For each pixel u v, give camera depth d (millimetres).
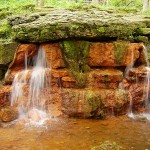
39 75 2852
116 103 2838
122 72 3018
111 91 2867
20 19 3148
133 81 3004
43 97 2854
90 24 2896
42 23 2865
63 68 2920
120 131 2510
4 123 2613
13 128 2531
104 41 3020
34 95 2834
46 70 2871
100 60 2977
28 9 3736
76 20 2887
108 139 2330
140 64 3168
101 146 2119
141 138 2367
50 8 3639
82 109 2768
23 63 2951
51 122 2668
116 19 3162
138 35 3273
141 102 3020
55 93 2861
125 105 2908
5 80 2830
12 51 2887
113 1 6820
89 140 2307
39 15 3131
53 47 2885
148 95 3053
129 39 3156
